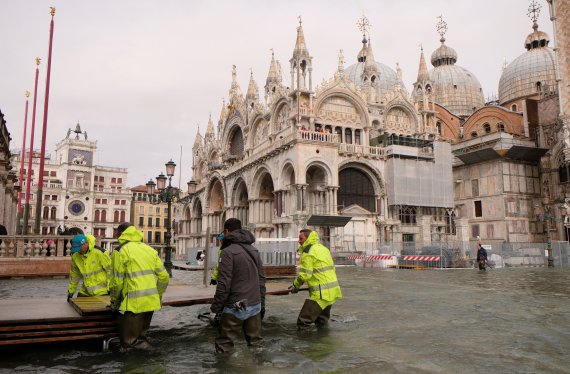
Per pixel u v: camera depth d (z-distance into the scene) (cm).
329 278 1045
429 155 5212
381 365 739
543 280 2386
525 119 6166
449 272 3133
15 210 4462
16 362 762
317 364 741
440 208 5278
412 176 5097
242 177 5747
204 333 1005
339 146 4919
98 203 10062
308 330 1020
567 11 4962
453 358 784
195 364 746
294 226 4403
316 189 4791
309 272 1030
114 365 743
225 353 807
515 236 5378
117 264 847
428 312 1284
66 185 10081
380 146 5306
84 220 9812
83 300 1016
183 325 1103
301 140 4453
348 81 5250
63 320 851
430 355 802
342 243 4719
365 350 838
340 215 4647
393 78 7175
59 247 2391
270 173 5003
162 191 3042
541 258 4078
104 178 11138
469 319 1168
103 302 980
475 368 725
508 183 5469
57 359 780
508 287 2011
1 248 2289
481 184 5700
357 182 5094
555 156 5447
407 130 5712
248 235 865
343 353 815
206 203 7112
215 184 7000
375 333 989
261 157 5112
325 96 5094
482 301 1523
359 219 4897
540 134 5650
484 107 6844
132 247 859
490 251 4019
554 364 746
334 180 4559
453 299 1577
